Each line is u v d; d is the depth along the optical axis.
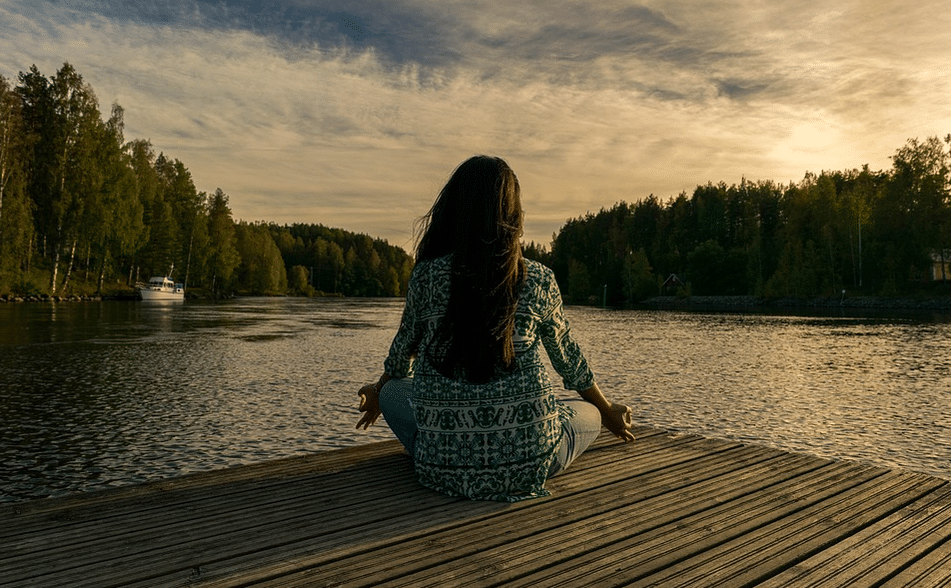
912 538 2.18
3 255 48.59
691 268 110.81
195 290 86.94
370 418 3.04
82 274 62.94
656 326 38.38
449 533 2.15
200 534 2.16
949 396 12.78
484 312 2.21
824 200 84.62
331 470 3.01
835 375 15.88
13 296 49.47
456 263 2.22
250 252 119.69
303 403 11.53
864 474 2.98
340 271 186.38
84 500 2.56
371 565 1.89
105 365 16.22
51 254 60.19
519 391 2.35
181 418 10.15
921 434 9.45
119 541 2.10
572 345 2.60
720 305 89.69
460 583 1.77
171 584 1.76
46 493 6.46
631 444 3.58
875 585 1.82
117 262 68.38
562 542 2.08
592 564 1.92
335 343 23.83
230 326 32.94
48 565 1.89
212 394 12.41
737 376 15.62
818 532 2.23
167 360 17.58
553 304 2.40
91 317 35.94
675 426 9.96
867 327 36.28
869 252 75.00
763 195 119.56
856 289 78.50
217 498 2.58
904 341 26.33
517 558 1.95
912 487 2.78
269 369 16.16
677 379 15.05
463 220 2.23
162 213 71.06
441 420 2.40
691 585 1.79
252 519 2.31
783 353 21.30
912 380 15.04
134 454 7.98
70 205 52.66
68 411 10.63
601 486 2.74
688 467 3.08
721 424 10.12
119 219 54.94
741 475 2.95
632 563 1.93
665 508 2.46
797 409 11.39
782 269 85.62
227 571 1.85
